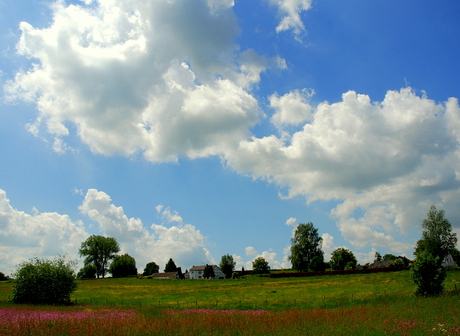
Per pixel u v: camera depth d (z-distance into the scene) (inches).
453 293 1390.3
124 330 657.0
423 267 1449.3
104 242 5565.9
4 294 2321.6
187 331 661.3
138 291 2787.9
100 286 3321.9
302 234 4520.2
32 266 1690.5
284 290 2461.9
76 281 1753.2
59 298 1676.9
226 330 677.3
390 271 3348.9
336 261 4325.8
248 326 725.3
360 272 3422.7
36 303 1622.8
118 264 5610.2
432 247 3663.9
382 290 2148.1
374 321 778.8
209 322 770.8
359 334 642.2
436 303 1086.4
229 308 1457.9
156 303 1729.8
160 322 759.1
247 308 1450.5
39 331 651.5
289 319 832.9
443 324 691.4
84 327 679.7
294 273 3582.7
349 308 1150.3
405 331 647.8
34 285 1636.3
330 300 1595.7
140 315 986.1
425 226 3774.6
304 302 1573.6
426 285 1434.5
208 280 3784.5
